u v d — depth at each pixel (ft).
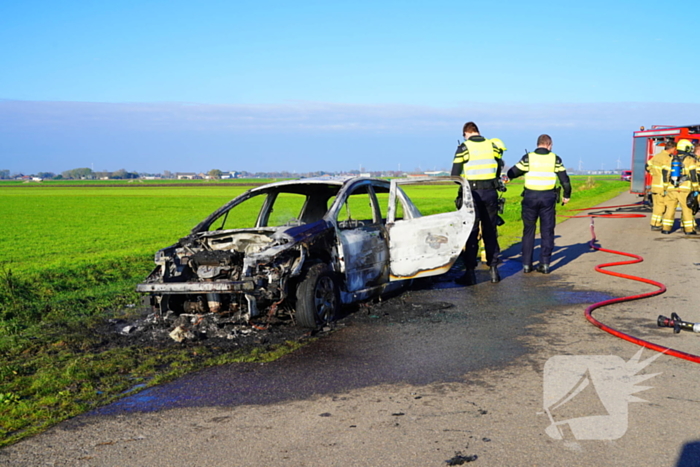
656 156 50.75
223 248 24.30
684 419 12.44
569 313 23.11
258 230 23.68
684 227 48.06
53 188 387.34
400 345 19.17
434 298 27.04
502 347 18.51
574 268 34.55
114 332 22.20
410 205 28.55
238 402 14.40
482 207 30.30
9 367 17.35
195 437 12.36
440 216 27.09
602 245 44.01
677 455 10.84
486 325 21.57
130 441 12.28
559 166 32.40
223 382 15.99
